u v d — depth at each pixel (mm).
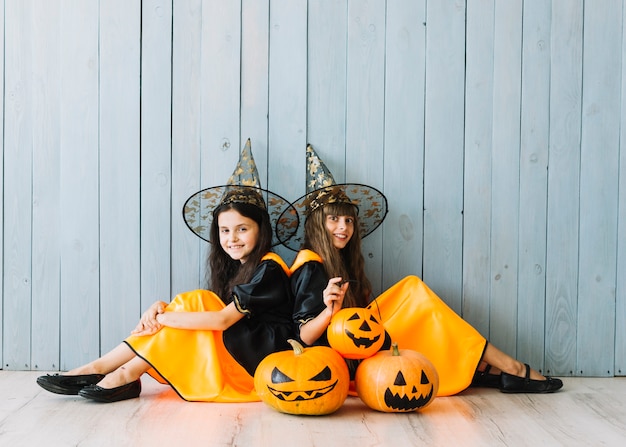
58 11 2488
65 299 2516
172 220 2514
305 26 2506
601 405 2127
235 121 2504
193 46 2496
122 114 2500
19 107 2496
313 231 2354
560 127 2553
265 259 2289
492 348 2316
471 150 2539
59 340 2520
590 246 2568
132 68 2492
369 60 2520
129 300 2520
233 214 2293
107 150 2504
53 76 2494
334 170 2521
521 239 2553
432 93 2529
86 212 2506
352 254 2402
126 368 2143
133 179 2504
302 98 2510
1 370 2525
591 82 2553
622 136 2568
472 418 1969
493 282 2553
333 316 2123
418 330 2348
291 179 2518
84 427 1847
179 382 2137
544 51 2541
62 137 2500
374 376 1984
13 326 2520
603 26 2551
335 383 1953
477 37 2529
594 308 2574
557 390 2330
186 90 2502
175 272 2520
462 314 2555
